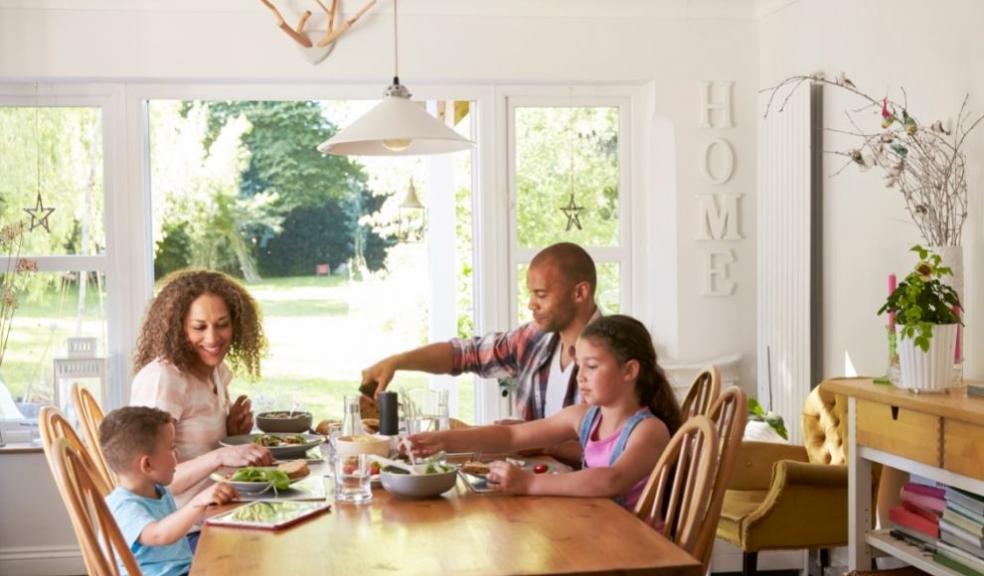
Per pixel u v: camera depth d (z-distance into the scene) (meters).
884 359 3.90
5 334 4.77
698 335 4.90
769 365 4.70
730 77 4.88
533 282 3.16
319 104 6.37
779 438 4.29
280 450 2.96
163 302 2.99
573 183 4.98
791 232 4.46
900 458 3.10
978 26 3.36
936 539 3.07
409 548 2.00
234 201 6.01
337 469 2.45
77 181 4.76
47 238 4.77
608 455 2.55
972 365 3.40
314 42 4.63
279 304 6.29
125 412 2.50
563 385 3.21
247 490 2.48
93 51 4.53
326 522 2.21
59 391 4.63
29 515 4.65
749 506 3.92
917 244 3.67
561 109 4.96
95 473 2.75
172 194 5.65
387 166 6.42
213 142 5.84
